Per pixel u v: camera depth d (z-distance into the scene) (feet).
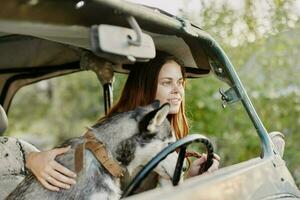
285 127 37.09
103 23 9.14
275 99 37.19
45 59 16.51
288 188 12.31
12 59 16.62
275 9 36.19
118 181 11.81
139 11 9.31
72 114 59.67
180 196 9.62
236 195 10.76
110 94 16.28
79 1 8.30
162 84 13.30
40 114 60.44
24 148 14.39
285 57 37.42
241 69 38.34
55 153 11.93
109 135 11.84
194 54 13.55
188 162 14.17
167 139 12.12
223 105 13.19
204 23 36.99
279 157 12.72
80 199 11.46
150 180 12.34
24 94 60.34
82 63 16.11
